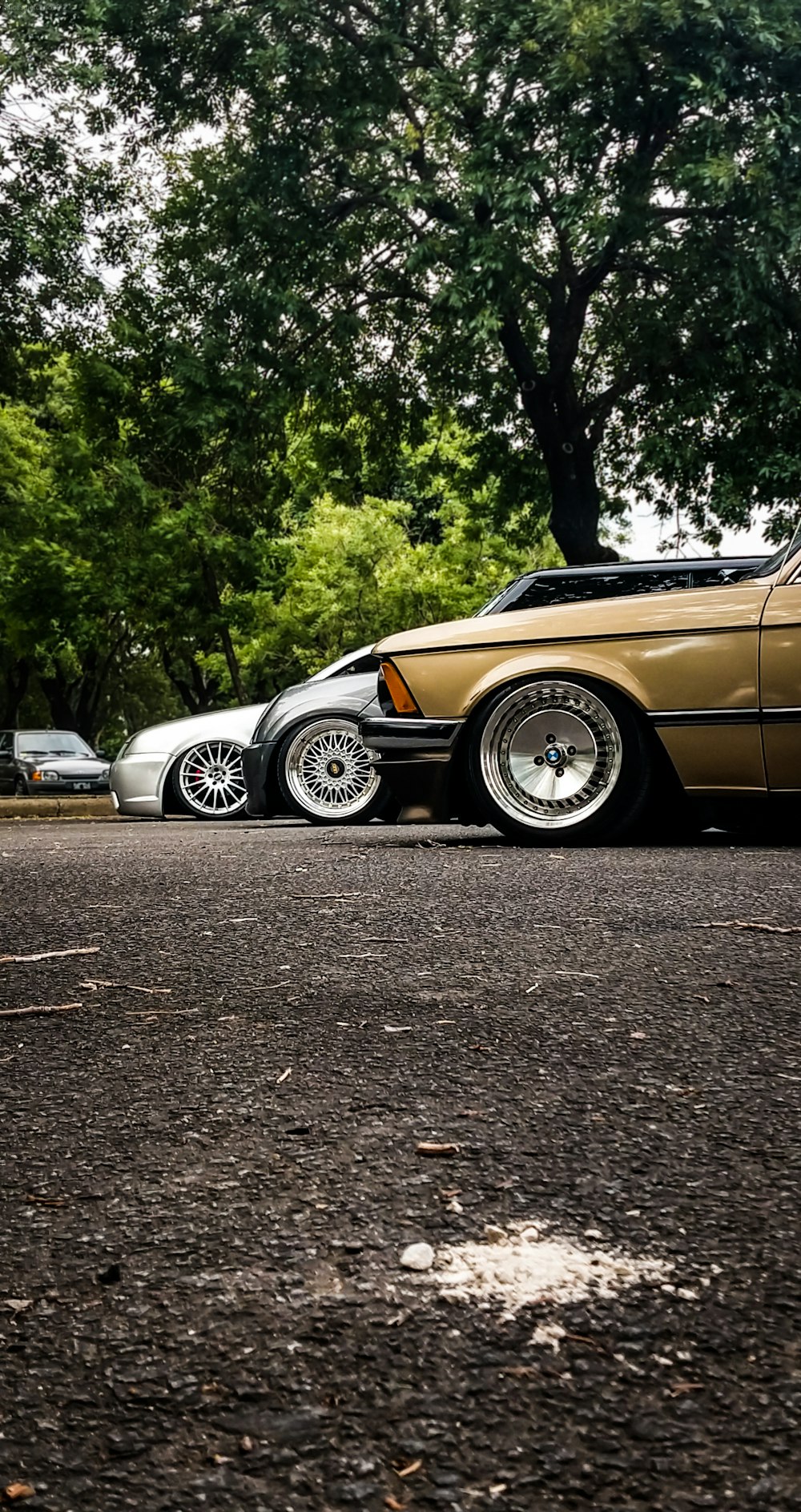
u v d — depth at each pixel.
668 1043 2.40
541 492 20.61
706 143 14.59
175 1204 1.65
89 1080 2.24
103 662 39.78
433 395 20.38
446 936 3.53
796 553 5.79
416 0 16.14
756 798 5.73
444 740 6.08
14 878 5.16
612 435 19.80
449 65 16.59
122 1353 1.25
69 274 18.08
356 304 18.42
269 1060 2.33
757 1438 1.08
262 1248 1.50
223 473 22.12
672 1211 1.58
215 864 5.44
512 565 32.19
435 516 34.59
